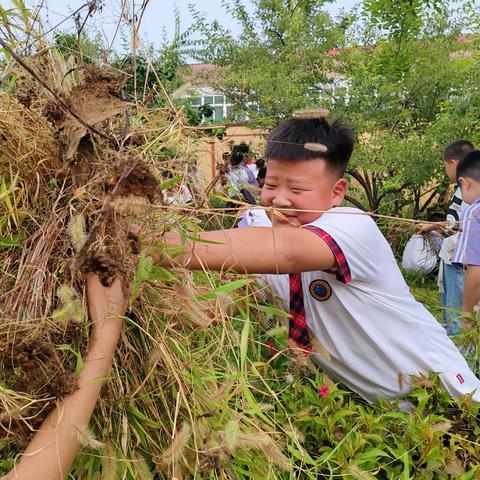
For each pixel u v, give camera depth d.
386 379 1.33
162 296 1.07
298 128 1.31
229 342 1.09
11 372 0.90
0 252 1.02
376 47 6.50
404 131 5.86
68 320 0.89
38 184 1.00
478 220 2.42
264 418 1.01
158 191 0.94
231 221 1.37
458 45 6.50
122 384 1.01
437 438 1.10
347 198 5.70
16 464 0.86
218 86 5.54
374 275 1.28
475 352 1.57
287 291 1.35
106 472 0.92
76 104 0.95
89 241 0.89
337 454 1.06
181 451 0.90
